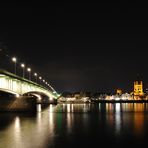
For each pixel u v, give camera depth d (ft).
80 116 453.58
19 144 214.48
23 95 550.77
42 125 325.21
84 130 284.00
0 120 379.96
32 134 259.39
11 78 450.71
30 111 514.27
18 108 515.09
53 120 382.01
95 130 283.79
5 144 214.90
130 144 215.31
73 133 264.52
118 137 243.60
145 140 229.86
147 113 530.68
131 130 283.18
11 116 441.27
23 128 300.20
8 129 293.02
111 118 414.21
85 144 214.69
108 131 276.82
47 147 204.44
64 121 369.30
